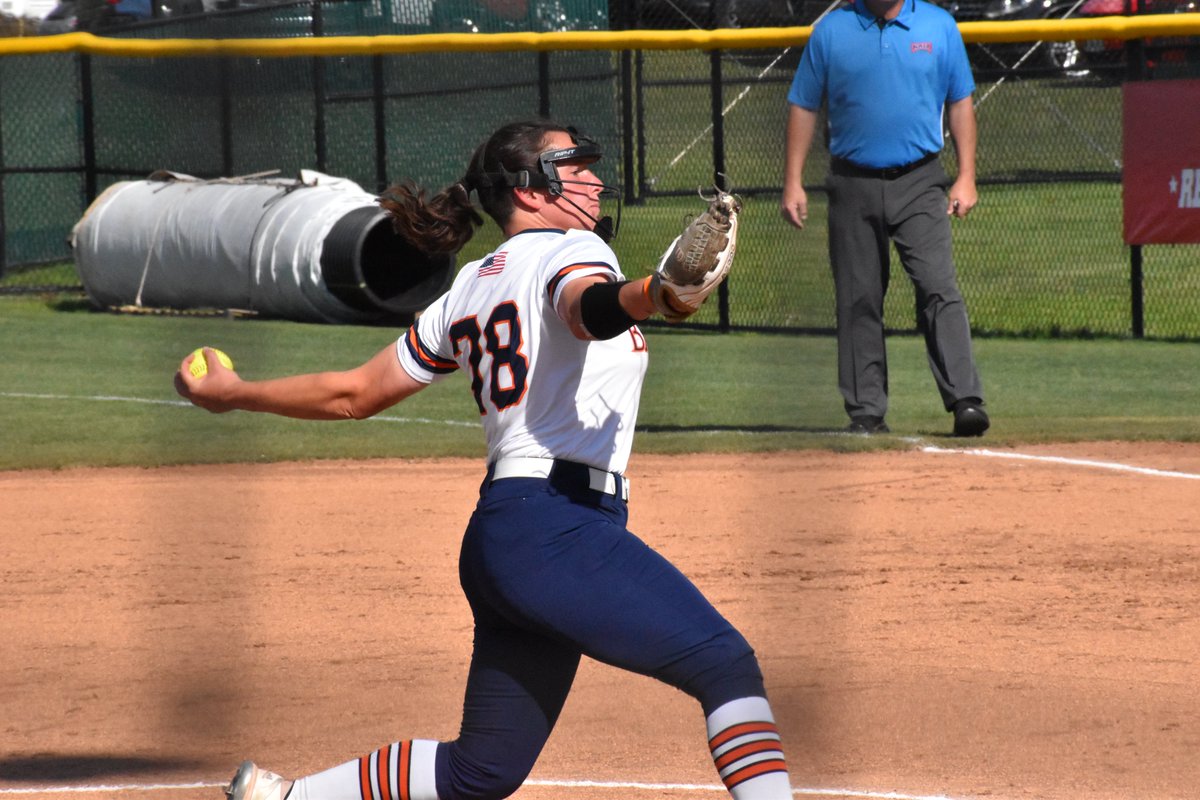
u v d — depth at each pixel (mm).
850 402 33781
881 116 31422
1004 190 72438
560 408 11562
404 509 28750
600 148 12641
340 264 49875
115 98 62594
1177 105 43562
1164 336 46000
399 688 19156
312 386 12570
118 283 54406
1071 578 23344
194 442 34750
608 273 11258
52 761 16734
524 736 11953
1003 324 48531
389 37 50219
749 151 58594
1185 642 20281
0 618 22500
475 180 12508
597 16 63750
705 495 28828
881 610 21828
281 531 27219
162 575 24609
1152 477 29625
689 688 11234
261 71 62688
